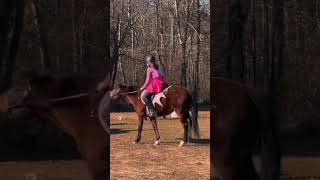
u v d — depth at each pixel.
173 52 23.94
